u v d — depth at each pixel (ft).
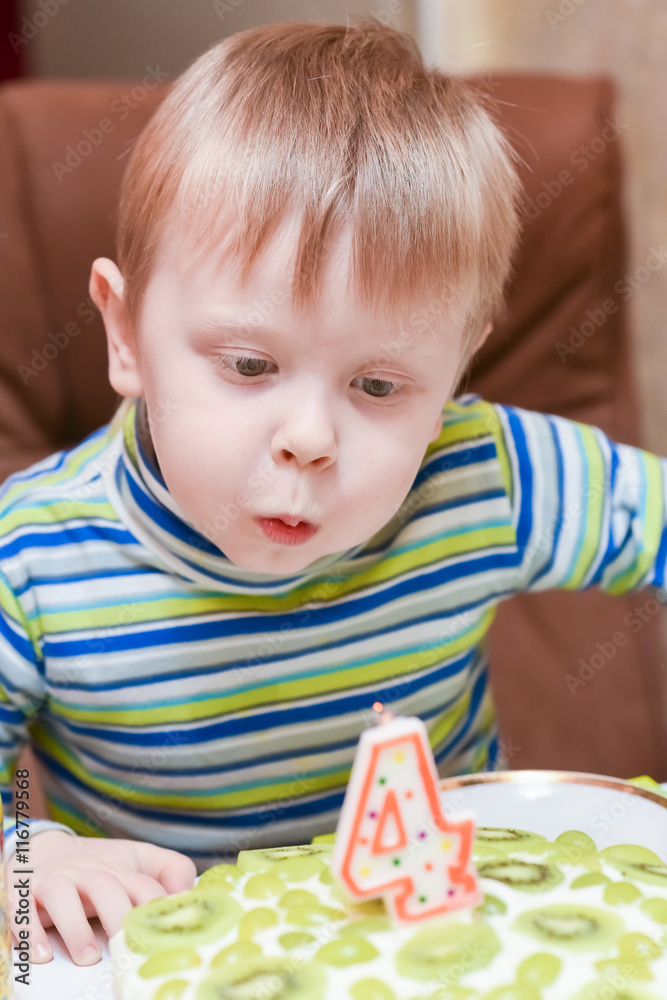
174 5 7.27
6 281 3.89
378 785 1.53
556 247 4.25
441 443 2.76
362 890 1.52
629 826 1.90
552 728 4.31
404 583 2.68
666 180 4.60
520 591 2.94
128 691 2.54
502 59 5.59
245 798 2.70
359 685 2.68
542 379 4.42
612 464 2.95
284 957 1.47
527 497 2.85
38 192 3.85
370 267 1.89
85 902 1.84
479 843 1.78
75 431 4.14
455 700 2.95
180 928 1.56
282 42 2.27
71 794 2.81
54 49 7.85
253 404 1.94
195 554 2.44
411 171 2.00
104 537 2.52
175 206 2.02
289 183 1.92
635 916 1.56
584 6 4.98
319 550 2.09
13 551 2.50
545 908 1.57
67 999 1.57
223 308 1.90
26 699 2.56
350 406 1.98
